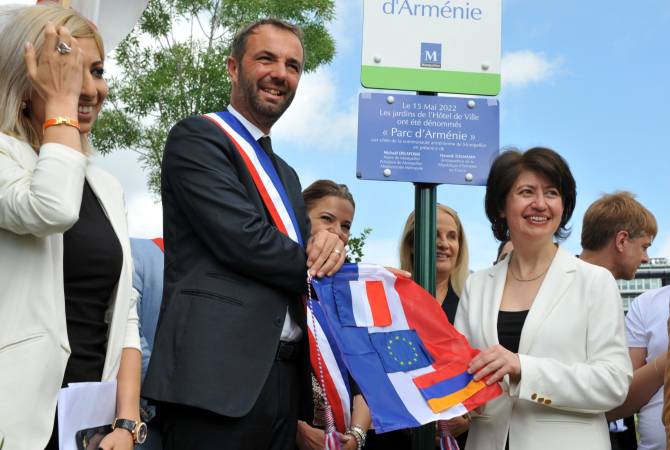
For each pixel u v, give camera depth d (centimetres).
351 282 281
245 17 1312
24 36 236
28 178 220
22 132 236
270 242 261
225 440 250
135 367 252
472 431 298
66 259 235
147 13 1293
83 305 238
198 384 246
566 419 279
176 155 272
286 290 267
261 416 258
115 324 244
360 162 353
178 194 269
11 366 209
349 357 269
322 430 322
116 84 1313
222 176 265
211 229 259
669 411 220
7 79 235
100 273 242
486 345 298
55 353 218
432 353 281
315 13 1316
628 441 428
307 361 276
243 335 255
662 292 382
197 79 1304
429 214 358
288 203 283
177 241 271
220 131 280
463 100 358
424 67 357
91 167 257
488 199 318
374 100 355
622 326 286
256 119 296
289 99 298
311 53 1305
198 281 260
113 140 1301
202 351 249
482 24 362
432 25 359
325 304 270
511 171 307
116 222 252
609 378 275
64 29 231
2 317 213
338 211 374
